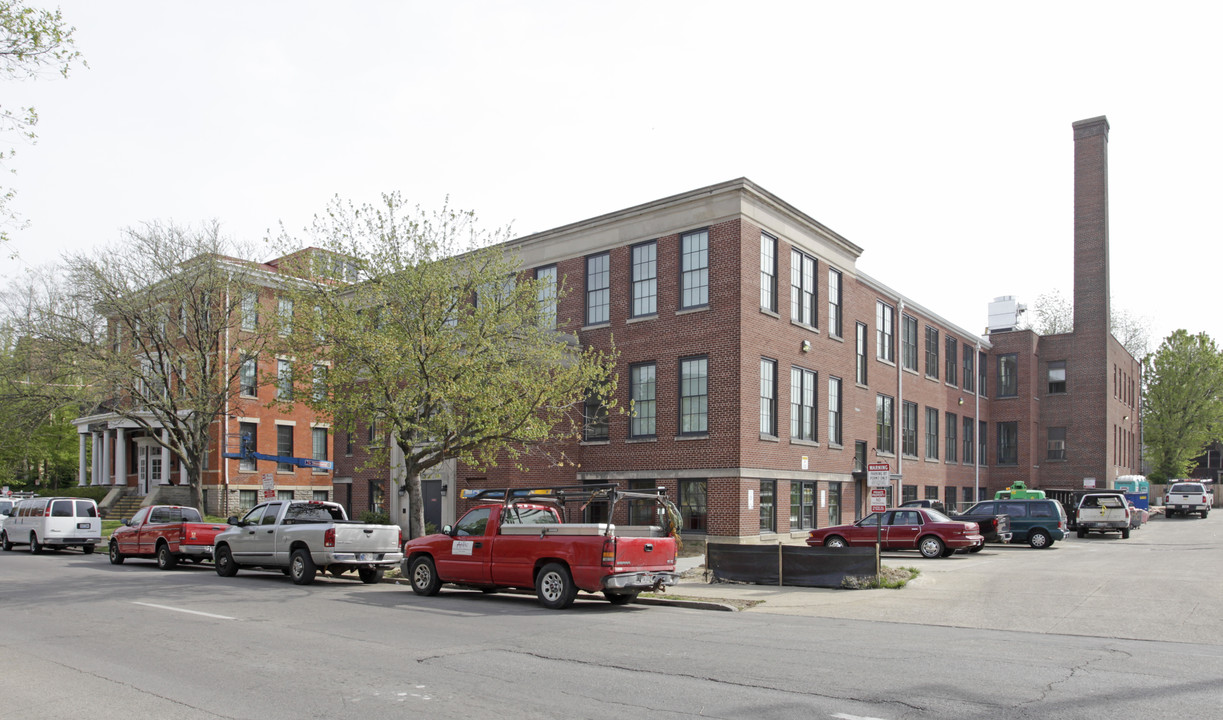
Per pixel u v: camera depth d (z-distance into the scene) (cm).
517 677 924
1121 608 1541
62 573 2289
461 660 1023
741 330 2709
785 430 2914
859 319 3709
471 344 2133
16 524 3312
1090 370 5238
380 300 2145
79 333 3097
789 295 3008
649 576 1603
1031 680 902
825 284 3256
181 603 1609
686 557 2539
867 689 859
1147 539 3562
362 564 2023
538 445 2959
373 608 1546
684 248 2898
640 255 3008
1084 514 3656
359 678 923
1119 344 5894
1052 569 2238
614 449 2964
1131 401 6506
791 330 2998
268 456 3956
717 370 2745
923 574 2116
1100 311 5222
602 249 3078
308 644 1140
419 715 768
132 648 1113
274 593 1802
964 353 4997
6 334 3253
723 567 2022
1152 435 7550
